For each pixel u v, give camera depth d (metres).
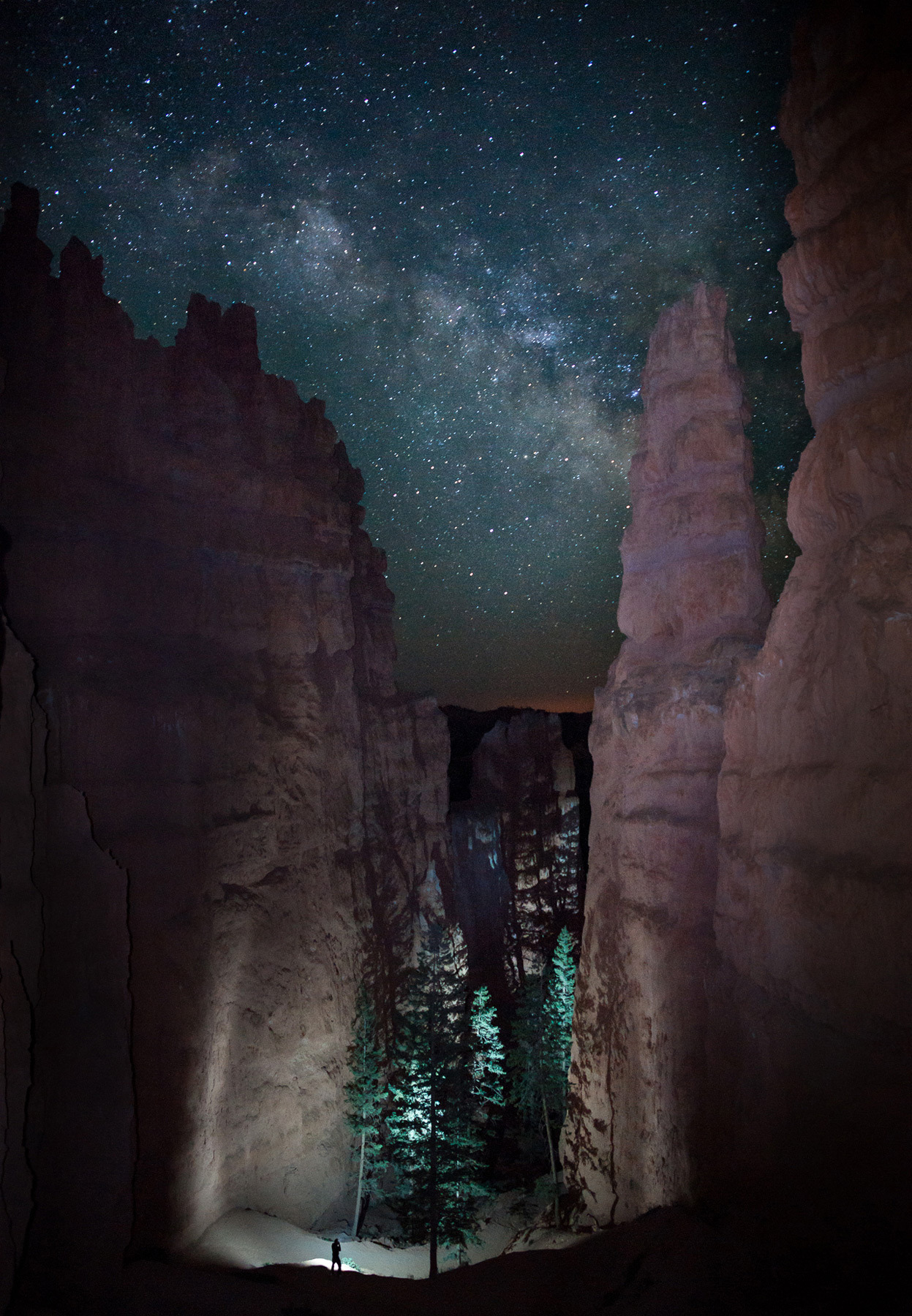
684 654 21.55
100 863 19.19
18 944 16.27
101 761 21.16
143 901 21.52
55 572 21.08
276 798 27.41
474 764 51.56
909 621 11.13
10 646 17.14
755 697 15.54
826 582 13.39
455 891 43.62
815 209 14.03
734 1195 15.23
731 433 21.61
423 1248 27.72
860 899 11.37
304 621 29.53
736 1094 15.41
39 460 21.28
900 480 12.09
